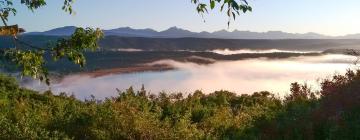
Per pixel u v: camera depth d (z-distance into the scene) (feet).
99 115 40.63
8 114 43.73
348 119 31.99
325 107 34.63
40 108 49.19
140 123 38.60
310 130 31.68
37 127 36.52
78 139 36.96
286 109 45.09
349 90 35.68
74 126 38.34
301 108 39.50
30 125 36.94
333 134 29.81
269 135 32.78
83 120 39.73
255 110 46.75
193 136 37.35
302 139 31.32
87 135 36.81
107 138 36.37
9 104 50.72
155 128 38.22
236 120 42.11
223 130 39.99
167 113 51.80
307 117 34.50
